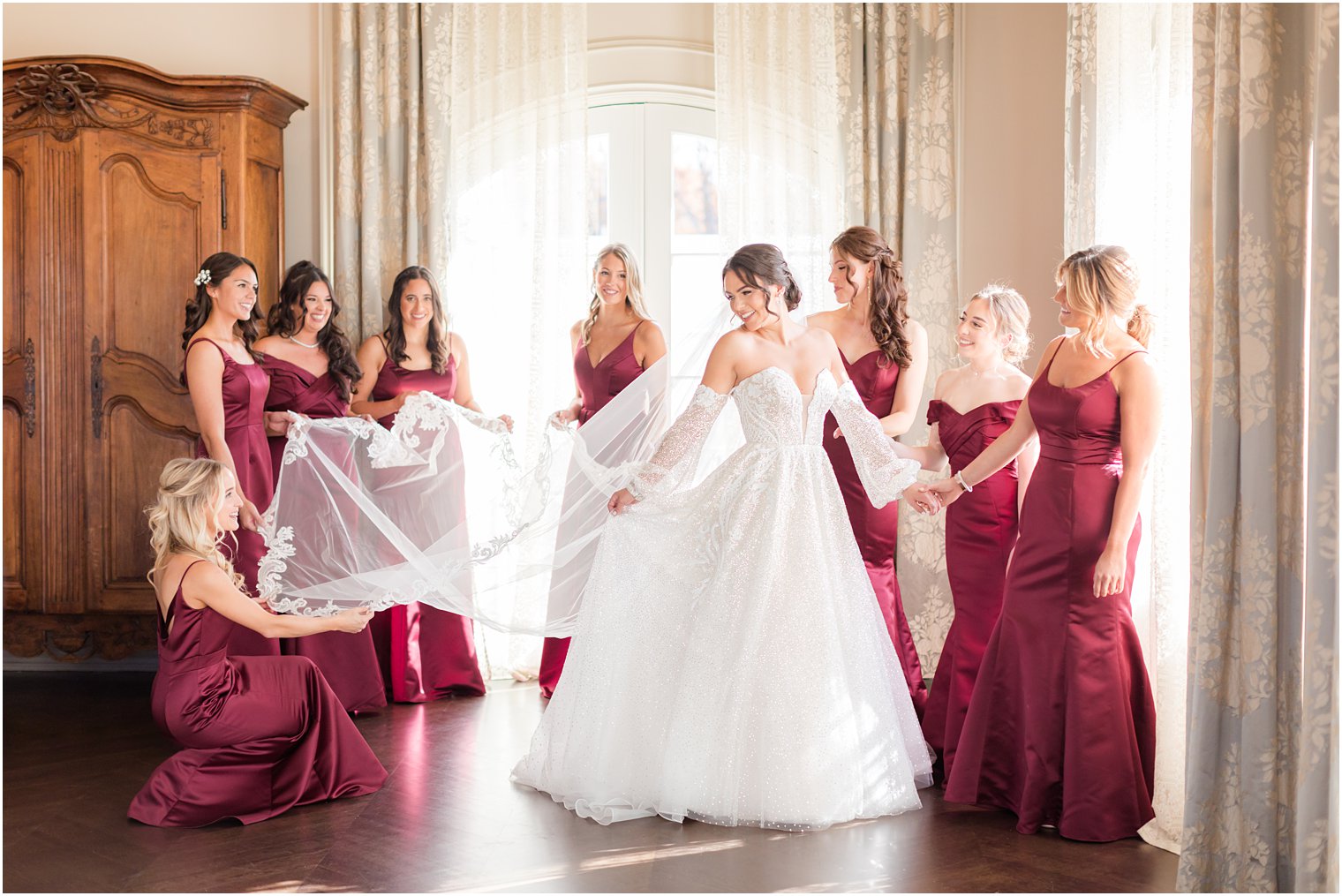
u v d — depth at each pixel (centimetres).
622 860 294
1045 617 319
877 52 502
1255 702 260
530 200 521
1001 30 507
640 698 334
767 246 341
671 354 370
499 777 365
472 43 516
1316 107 239
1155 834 311
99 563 480
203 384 412
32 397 478
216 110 477
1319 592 242
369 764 352
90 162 471
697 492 343
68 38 523
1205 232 271
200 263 477
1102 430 314
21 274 477
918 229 501
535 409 509
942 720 381
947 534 382
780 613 324
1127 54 368
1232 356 263
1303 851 245
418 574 363
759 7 506
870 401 397
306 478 375
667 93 534
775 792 317
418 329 477
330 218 527
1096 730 310
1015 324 375
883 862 293
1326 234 238
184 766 323
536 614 364
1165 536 325
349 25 512
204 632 321
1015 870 288
